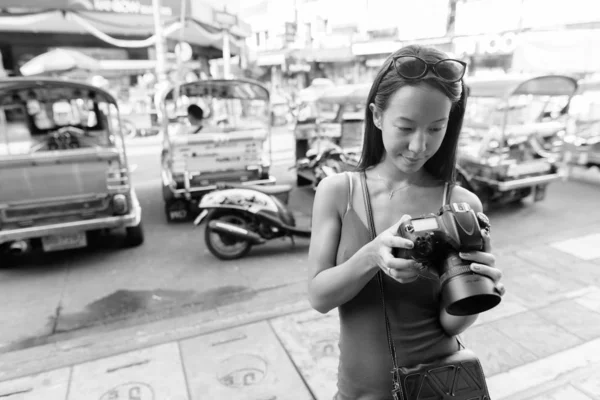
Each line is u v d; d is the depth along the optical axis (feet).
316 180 23.03
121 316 11.77
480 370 3.58
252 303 12.33
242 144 20.30
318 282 3.43
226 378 8.75
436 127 3.07
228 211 15.40
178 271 14.71
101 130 19.88
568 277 13.33
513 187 19.86
